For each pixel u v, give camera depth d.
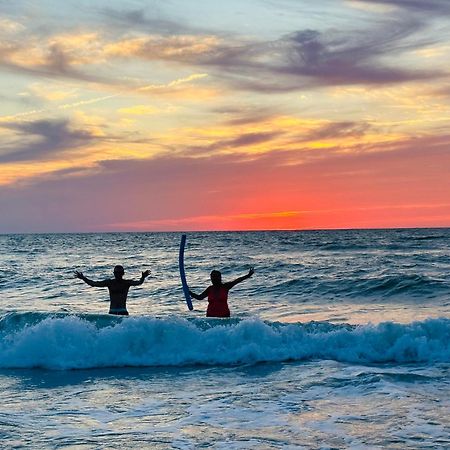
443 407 5.95
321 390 6.73
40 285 24.05
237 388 6.92
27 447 4.87
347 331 8.80
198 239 109.06
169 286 22.84
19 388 7.07
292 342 8.76
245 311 15.55
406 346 8.48
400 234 109.38
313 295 18.73
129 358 8.45
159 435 5.20
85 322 8.86
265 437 5.12
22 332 8.68
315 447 4.85
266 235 133.50
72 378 7.61
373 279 20.42
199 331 8.78
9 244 92.38
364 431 5.24
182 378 7.53
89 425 5.50
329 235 112.94
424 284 18.83
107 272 31.66
